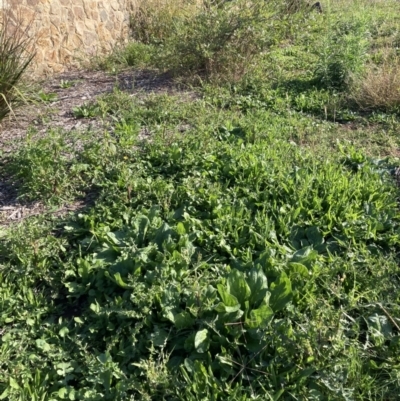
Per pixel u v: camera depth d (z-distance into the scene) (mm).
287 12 9648
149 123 5797
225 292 3023
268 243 3629
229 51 7555
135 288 3189
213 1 8758
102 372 2879
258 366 2834
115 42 9914
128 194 4168
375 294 3275
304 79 7461
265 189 4223
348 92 6906
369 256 3627
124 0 10453
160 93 7012
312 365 2742
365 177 4438
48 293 3531
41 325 3283
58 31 8555
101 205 4105
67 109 6438
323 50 7648
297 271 3324
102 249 3674
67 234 3939
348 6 12289
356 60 7211
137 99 6551
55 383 2904
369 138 5594
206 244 3668
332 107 6473
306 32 9688
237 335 2918
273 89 7121
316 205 4004
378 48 8992
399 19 11188
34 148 4781
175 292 3162
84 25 9164
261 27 7949
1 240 3910
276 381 2758
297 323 2953
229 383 2779
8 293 3443
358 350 2898
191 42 7719
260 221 3832
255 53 7863
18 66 6340
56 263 3693
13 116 6004
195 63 7773
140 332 3111
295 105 6676
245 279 3164
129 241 3652
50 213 4215
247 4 8344
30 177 4566
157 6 10766
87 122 5969
